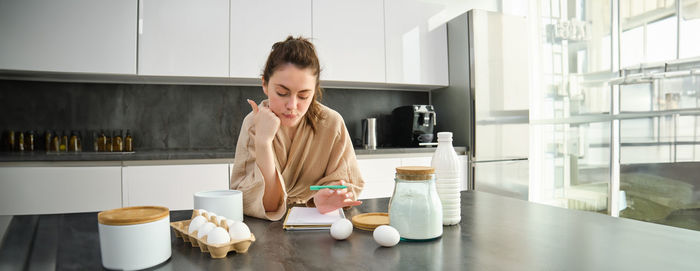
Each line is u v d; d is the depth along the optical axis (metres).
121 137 2.69
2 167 2.03
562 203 3.27
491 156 3.03
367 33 3.01
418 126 3.16
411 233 0.70
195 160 2.33
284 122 0.98
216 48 2.62
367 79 3.00
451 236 0.74
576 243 0.69
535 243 0.69
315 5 2.86
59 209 2.10
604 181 2.88
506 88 3.09
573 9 3.16
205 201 0.80
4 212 2.03
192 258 0.62
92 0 2.38
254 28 2.71
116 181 2.17
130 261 0.56
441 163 0.82
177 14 2.54
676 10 2.39
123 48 2.44
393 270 0.56
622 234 0.75
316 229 0.80
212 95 2.97
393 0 3.10
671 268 0.56
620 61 2.78
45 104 2.62
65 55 2.34
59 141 2.62
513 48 3.13
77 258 0.63
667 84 2.41
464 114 3.09
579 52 3.10
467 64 3.05
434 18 3.24
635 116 2.63
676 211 2.38
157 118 2.84
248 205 0.95
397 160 2.79
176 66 2.54
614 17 2.81
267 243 0.71
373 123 3.11
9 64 2.25
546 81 3.43
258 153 0.95
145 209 0.64
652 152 2.52
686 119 2.31
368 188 2.69
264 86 1.01
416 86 3.33
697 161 2.25
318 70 0.97
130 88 2.79
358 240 0.72
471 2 3.58
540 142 3.51
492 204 1.07
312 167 1.21
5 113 2.55
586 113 3.04
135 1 2.46
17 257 0.62
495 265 0.58
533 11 3.55
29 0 2.28
